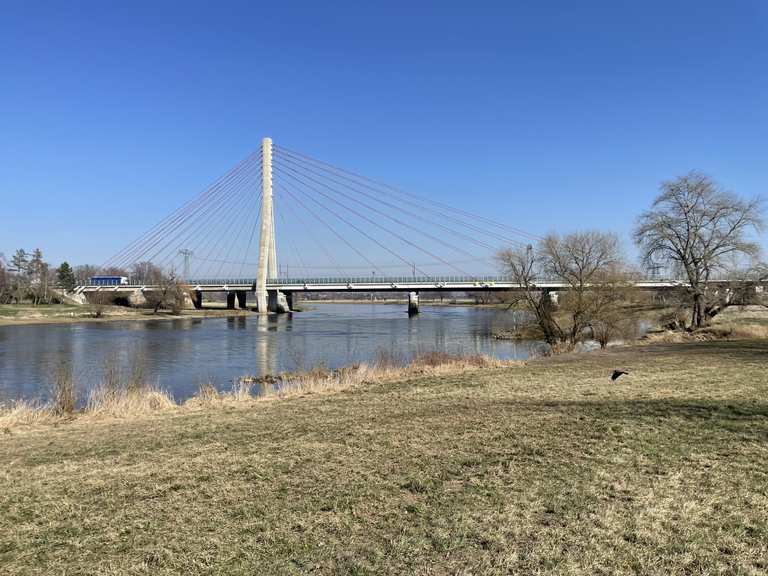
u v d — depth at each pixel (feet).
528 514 21.79
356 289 354.33
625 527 20.24
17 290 335.88
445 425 38.81
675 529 20.01
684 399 44.55
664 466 26.96
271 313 369.91
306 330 227.81
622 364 75.31
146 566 19.03
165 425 45.42
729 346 95.55
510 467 27.89
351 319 313.53
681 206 150.10
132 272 425.28
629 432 33.81
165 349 156.87
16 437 43.80
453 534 20.31
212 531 21.75
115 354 143.64
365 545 19.83
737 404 41.39
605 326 132.46
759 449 29.12
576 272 135.64
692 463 27.30
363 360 129.08
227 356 140.87
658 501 22.54
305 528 21.62
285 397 61.67
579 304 129.90
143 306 350.43
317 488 26.21
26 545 21.09
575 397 48.88
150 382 99.19
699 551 18.33
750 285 145.28
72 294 361.10
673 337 120.16
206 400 61.77
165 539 21.17
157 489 27.07
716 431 33.27
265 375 103.96
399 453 31.73
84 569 19.03
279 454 32.73
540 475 26.48
